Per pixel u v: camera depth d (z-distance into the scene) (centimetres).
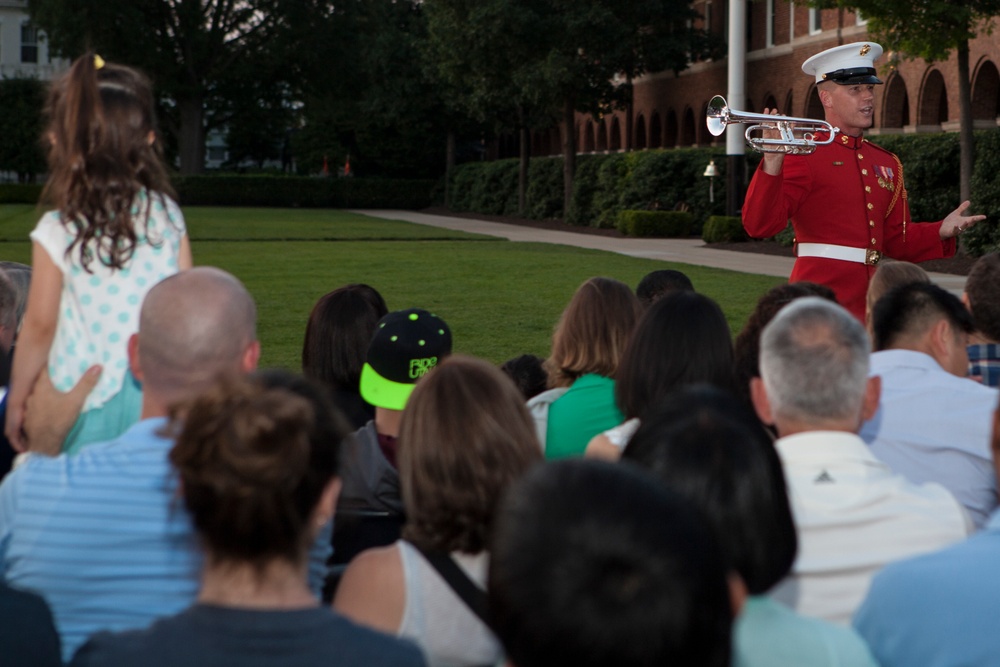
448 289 1488
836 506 240
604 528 128
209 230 2994
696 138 3850
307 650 166
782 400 251
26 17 6138
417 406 236
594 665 126
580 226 3562
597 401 363
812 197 570
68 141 300
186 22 4800
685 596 127
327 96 5259
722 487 191
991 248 1830
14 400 306
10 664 195
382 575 229
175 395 247
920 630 199
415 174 5588
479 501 227
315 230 3077
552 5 3344
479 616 227
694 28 3506
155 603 228
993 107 2425
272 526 169
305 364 424
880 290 465
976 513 323
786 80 3306
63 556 228
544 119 4075
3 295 411
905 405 329
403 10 5100
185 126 5166
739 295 1393
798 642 188
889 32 1747
